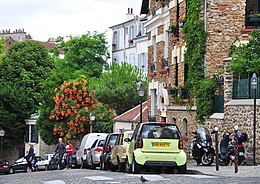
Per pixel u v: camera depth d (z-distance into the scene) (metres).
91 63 106.06
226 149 39.31
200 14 47.25
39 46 106.69
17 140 92.56
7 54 106.31
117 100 80.88
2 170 74.88
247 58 41.41
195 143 40.72
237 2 47.00
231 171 32.81
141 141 33.81
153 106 63.88
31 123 91.19
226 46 46.97
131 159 35.12
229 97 42.03
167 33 59.19
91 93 79.56
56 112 79.06
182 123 51.81
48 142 82.25
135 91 80.56
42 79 104.56
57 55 115.25
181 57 52.75
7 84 94.69
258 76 40.59
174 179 28.64
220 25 46.88
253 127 37.84
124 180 28.69
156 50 62.50
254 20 46.62
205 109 45.47
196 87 47.03
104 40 107.62
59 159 58.78
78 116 77.94
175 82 55.12
